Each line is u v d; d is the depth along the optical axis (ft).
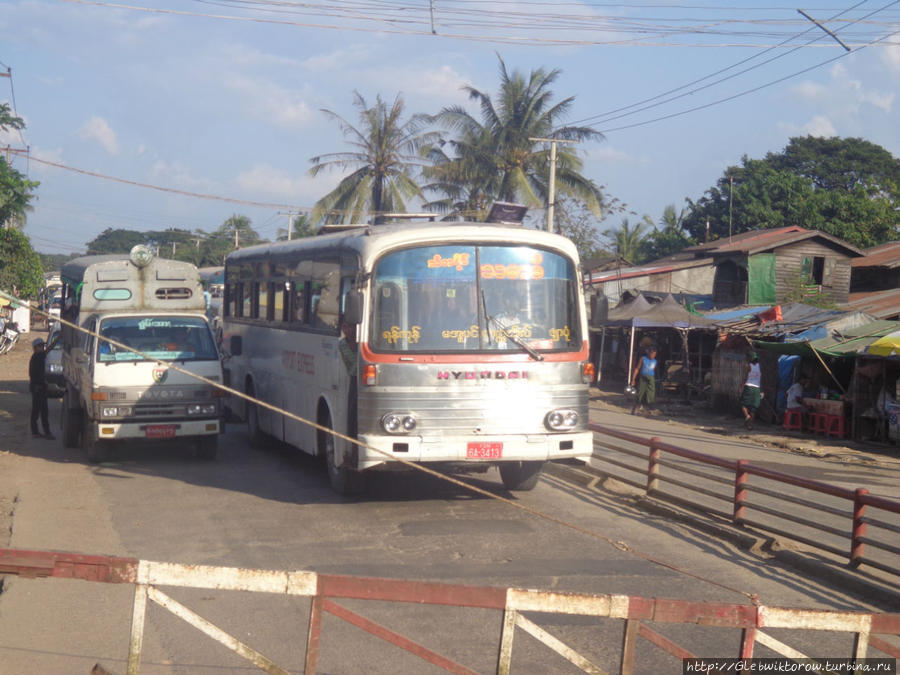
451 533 29.84
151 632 20.12
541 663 18.62
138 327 43.96
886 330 68.59
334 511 33.24
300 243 42.19
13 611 21.27
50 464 42.57
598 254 166.50
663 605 13.00
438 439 31.37
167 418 42.06
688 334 97.40
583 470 41.06
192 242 284.82
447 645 19.63
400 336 31.55
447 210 127.03
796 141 182.29
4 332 123.24
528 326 32.63
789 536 28.55
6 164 86.22
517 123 122.01
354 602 22.71
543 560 26.63
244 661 18.48
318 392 37.52
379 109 129.49
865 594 24.25
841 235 147.54
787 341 71.41
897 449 59.72
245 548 27.61
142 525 30.63
